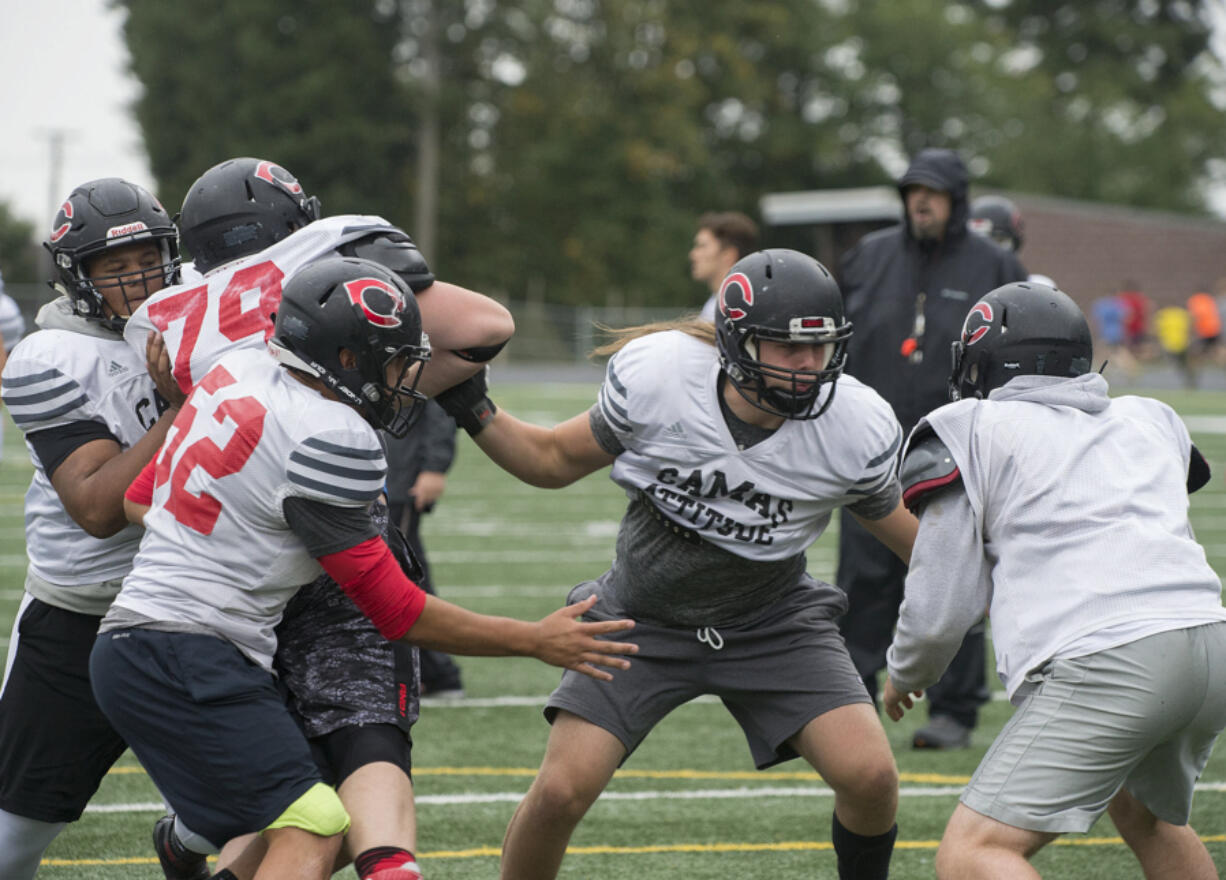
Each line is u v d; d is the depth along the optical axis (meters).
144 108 140.12
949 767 20.12
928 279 21.17
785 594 13.49
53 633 12.67
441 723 22.31
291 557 11.13
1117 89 195.12
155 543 11.16
